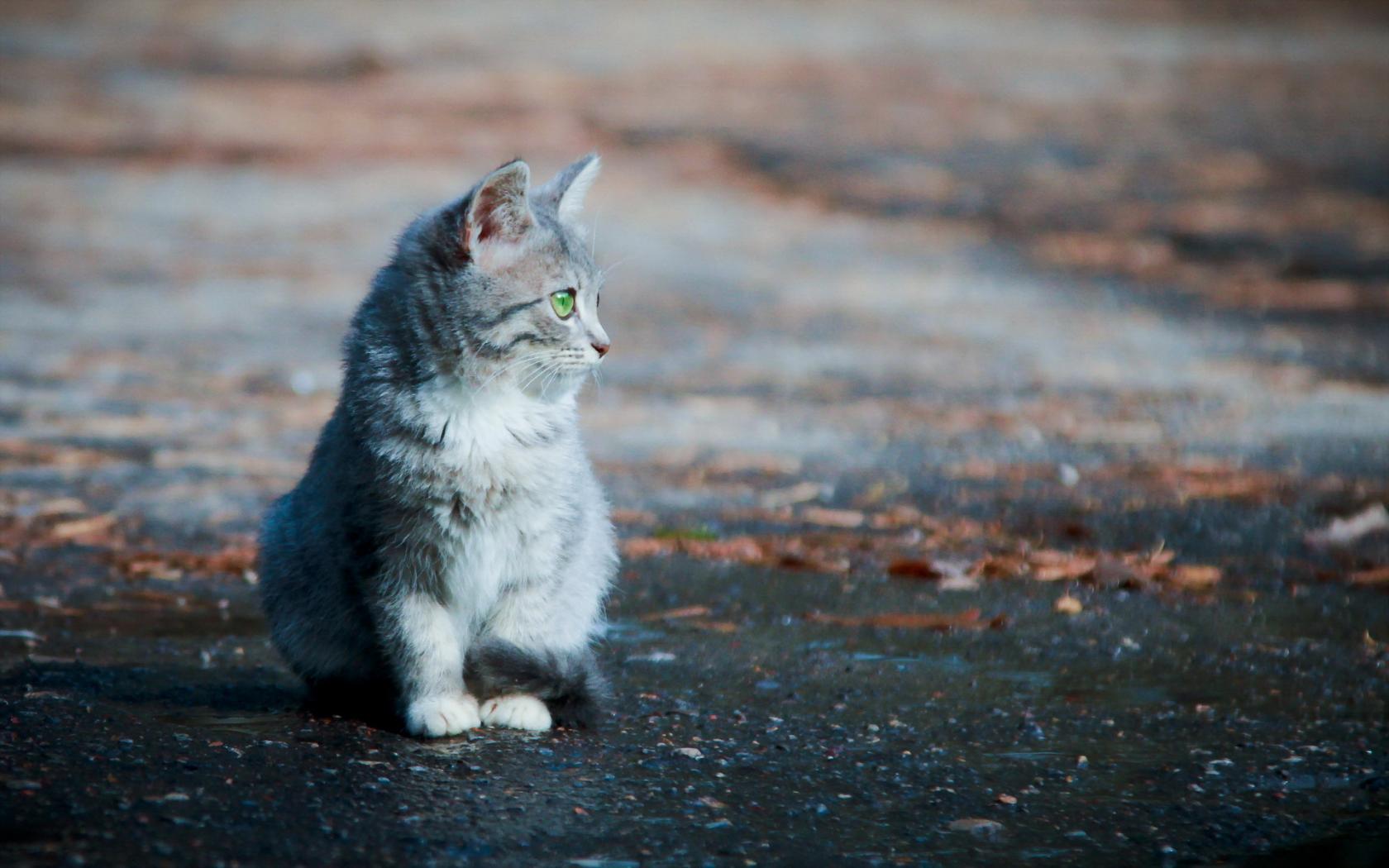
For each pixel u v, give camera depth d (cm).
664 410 1742
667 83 4728
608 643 927
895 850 611
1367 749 744
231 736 720
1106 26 6003
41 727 717
